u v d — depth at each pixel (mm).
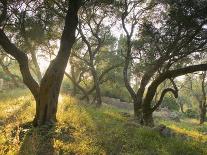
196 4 19703
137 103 22594
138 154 11328
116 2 25812
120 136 13156
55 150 10562
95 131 13492
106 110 21844
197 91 62188
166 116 41344
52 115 13352
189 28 20781
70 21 13828
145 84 22672
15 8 17469
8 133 11477
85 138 12016
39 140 10961
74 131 12844
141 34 24875
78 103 22156
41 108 13172
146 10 25938
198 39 21391
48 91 13211
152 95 20562
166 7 24422
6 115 15477
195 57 27672
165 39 22828
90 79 44375
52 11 24875
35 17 25719
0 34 13031
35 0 18422
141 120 20453
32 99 22328
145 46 25781
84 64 37406
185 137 15938
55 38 29938
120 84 47938
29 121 13641
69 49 13766
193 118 54562
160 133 15016
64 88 47906
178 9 20188
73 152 10570
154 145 12570
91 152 10688
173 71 19578
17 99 22922
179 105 68062
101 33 35969
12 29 25891
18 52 13336
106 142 12062
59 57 13523
